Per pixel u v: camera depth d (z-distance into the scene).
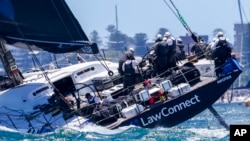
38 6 89.56
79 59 98.88
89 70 89.56
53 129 81.88
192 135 81.88
